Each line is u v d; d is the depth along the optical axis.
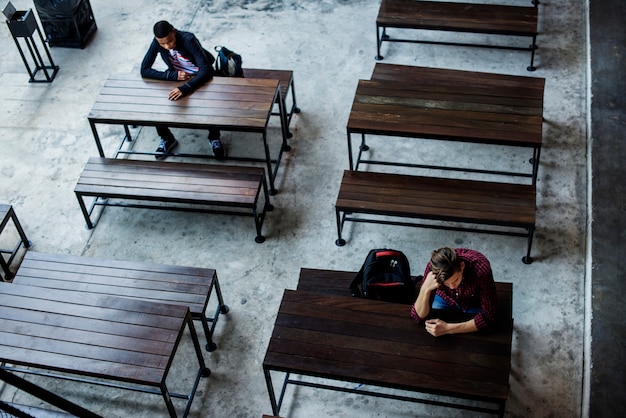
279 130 7.06
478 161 6.50
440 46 7.73
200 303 5.06
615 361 4.83
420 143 6.71
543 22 7.81
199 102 6.21
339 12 8.27
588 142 6.42
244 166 6.70
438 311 4.50
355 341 4.39
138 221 6.35
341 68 7.59
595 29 7.34
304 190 6.45
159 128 6.78
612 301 5.15
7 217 5.90
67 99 7.59
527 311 5.36
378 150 6.69
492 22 7.08
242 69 6.64
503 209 5.40
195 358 5.35
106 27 8.41
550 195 6.13
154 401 5.13
